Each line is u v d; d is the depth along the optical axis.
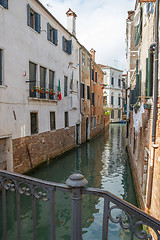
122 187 8.55
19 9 9.02
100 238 5.07
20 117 9.11
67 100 15.44
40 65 11.13
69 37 15.64
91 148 17.19
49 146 12.16
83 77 19.36
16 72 8.85
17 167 8.83
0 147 8.02
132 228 1.50
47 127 11.91
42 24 11.34
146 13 6.35
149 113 5.46
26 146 9.55
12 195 6.93
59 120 13.80
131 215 1.50
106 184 8.88
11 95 8.48
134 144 9.74
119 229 5.49
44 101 11.47
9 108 8.35
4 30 8.03
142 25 7.71
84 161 12.77
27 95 9.67
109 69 43.12
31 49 10.14
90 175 10.09
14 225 5.30
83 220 5.94
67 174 10.09
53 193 1.75
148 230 4.67
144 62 6.93
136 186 7.61
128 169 11.18
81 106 18.61
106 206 1.60
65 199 7.07
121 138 23.38
